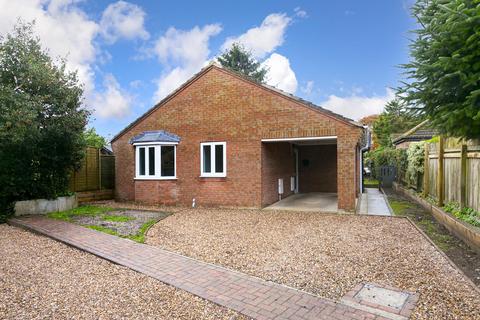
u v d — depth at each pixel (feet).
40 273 17.16
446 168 31.22
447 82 21.22
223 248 21.43
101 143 84.12
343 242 22.80
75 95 37.19
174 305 13.21
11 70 33.24
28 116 30.35
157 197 43.06
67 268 17.93
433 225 28.60
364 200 46.65
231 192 40.22
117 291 14.67
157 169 43.09
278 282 15.57
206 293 14.17
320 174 57.11
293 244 22.38
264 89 38.47
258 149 38.83
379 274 16.47
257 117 38.86
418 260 18.60
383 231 26.25
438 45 21.31
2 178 32.19
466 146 25.85
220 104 40.88
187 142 42.78
